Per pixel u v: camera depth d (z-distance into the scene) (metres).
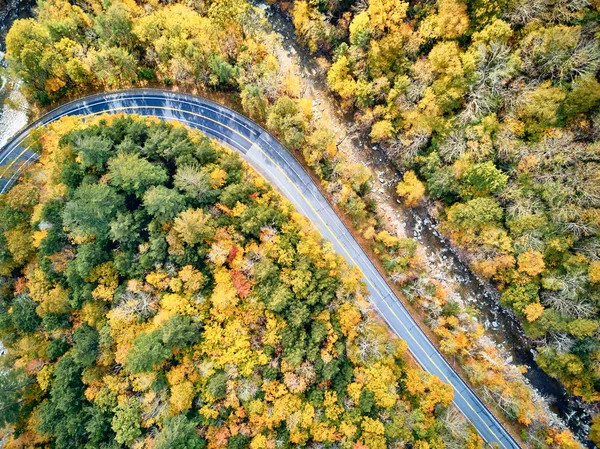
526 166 62.88
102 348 60.22
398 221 76.88
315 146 69.25
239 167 68.62
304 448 59.16
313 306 62.94
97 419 57.78
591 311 61.12
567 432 68.38
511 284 67.56
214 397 58.72
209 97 76.19
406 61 66.44
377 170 77.44
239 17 68.19
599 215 59.41
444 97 64.38
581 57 56.66
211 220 62.06
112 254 62.72
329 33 70.31
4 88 76.00
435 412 63.84
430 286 71.94
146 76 74.75
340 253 74.56
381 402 59.53
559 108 60.19
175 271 61.03
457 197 71.12
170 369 59.97
